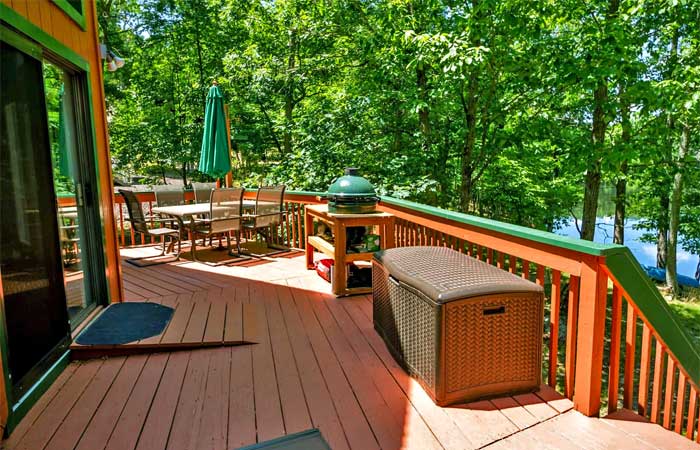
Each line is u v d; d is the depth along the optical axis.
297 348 2.89
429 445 1.88
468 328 2.16
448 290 2.13
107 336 2.90
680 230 11.81
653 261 14.17
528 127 7.44
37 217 2.43
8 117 2.19
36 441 1.92
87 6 3.30
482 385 2.22
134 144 12.77
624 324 7.36
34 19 2.43
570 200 10.78
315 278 4.70
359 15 8.38
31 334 2.29
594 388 2.07
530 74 6.82
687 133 9.16
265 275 4.85
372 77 7.95
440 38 6.01
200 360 2.73
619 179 8.98
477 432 1.97
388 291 2.78
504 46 6.70
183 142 12.73
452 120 8.29
